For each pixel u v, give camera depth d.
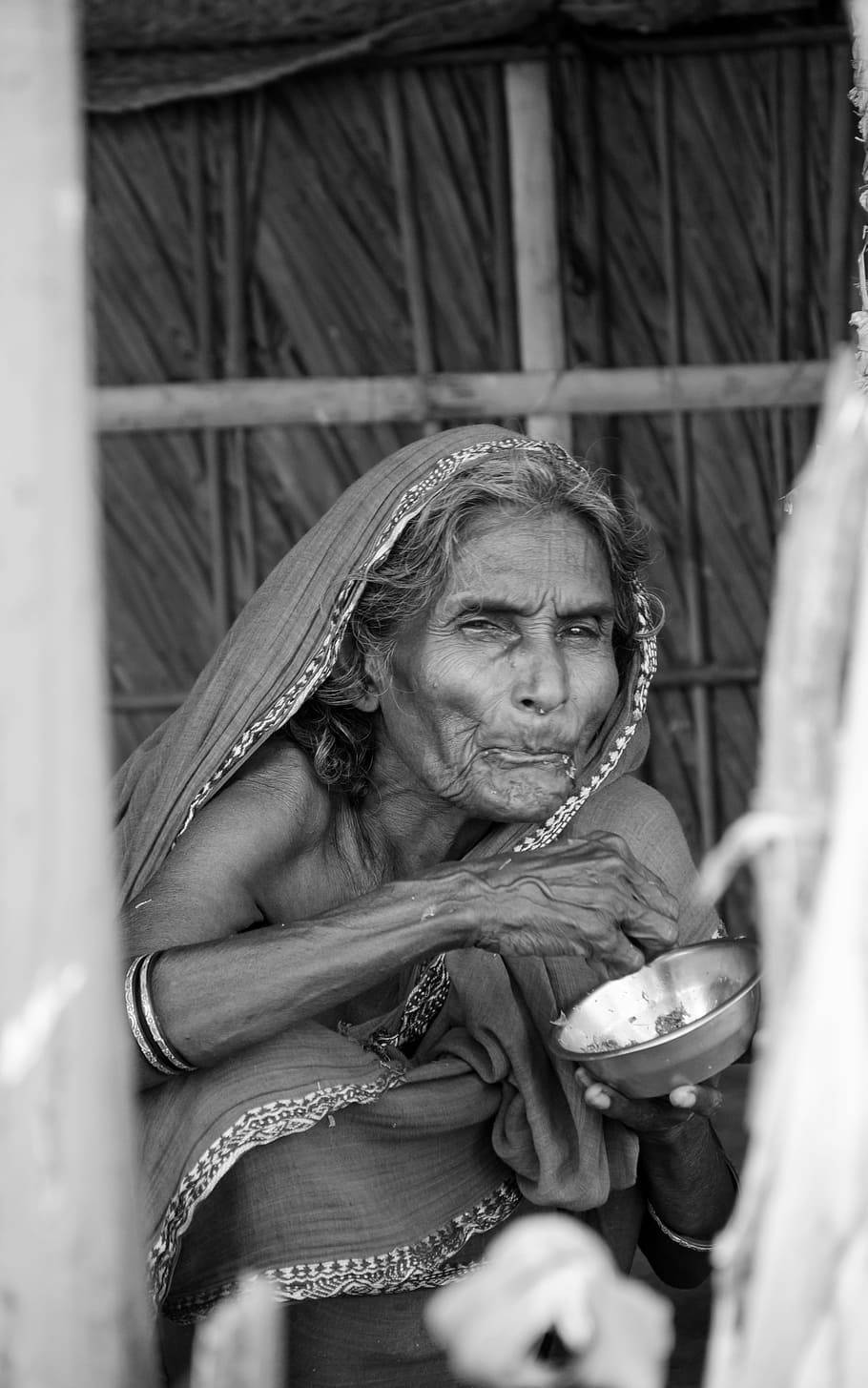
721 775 4.70
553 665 1.71
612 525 1.80
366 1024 1.87
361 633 1.78
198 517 4.63
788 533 0.97
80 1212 0.95
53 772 0.92
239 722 1.78
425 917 1.60
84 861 0.93
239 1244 1.69
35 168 0.89
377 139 4.41
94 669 0.93
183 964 1.61
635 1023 1.77
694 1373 1.99
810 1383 0.92
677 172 4.41
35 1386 0.95
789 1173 0.93
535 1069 1.78
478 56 4.30
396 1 4.12
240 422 4.55
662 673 4.62
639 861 1.81
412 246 4.48
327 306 4.53
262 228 4.47
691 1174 1.84
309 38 4.25
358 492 1.80
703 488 4.58
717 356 4.52
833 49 4.27
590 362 4.54
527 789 1.72
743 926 4.56
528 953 1.62
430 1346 1.76
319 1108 1.66
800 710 0.95
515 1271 0.93
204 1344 0.94
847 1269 0.91
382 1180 1.71
